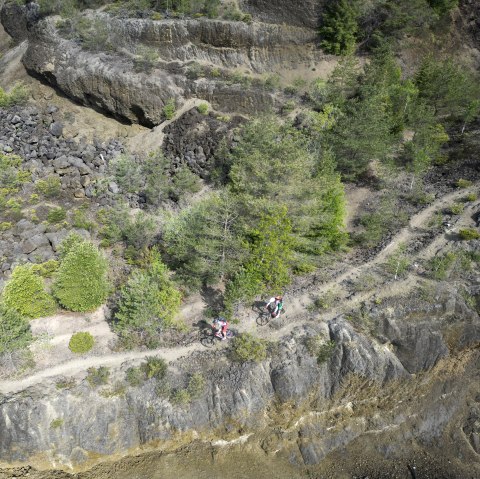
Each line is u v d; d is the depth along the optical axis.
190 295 40.25
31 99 68.00
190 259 39.38
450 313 37.28
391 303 37.22
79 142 61.09
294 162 40.34
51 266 42.00
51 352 35.53
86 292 36.84
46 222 48.00
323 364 34.53
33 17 71.06
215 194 45.28
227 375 33.78
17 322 33.47
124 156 57.56
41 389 32.72
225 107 59.22
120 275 42.62
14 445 31.42
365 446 34.66
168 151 58.47
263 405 33.66
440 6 64.69
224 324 34.72
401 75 61.47
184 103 60.41
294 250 41.03
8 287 36.06
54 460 32.00
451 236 43.25
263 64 61.19
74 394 32.56
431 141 52.91
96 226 48.88
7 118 61.91
